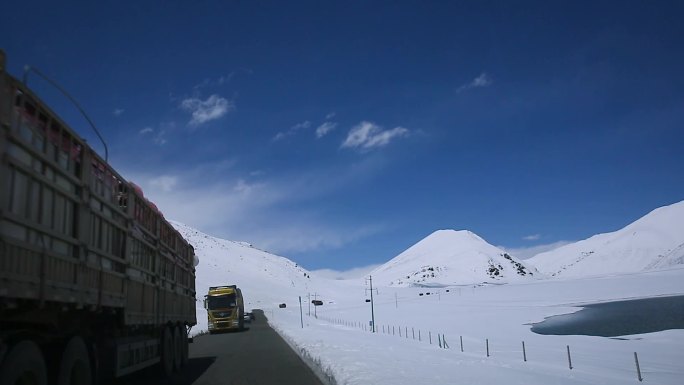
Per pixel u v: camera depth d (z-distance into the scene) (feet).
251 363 65.21
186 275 61.36
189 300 62.49
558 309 331.16
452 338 177.06
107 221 31.83
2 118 19.51
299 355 76.07
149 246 42.78
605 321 246.88
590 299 410.93
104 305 30.71
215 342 112.27
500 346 143.84
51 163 23.81
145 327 42.65
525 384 45.96
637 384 66.49
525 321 258.78
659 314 270.87
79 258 26.94
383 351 76.18
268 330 164.45
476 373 52.44
